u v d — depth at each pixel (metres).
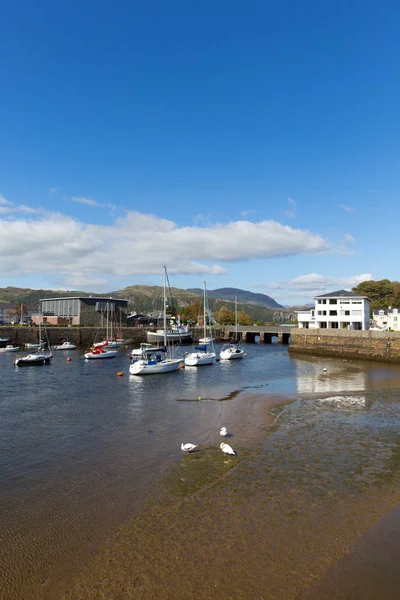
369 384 43.62
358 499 15.62
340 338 75.00
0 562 11.95
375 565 11.65
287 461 19.56
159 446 22.06
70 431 25.17
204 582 11.01
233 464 19.23
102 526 13.85
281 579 11.09
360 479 17.45
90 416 28.98
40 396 36.59
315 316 91.00
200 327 128.75
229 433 24.38
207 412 29.95
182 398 35.59
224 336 127.62
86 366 59.28
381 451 20.97
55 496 16.12
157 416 28.84
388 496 15.88
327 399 34.59
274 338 145.12
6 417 28.72
